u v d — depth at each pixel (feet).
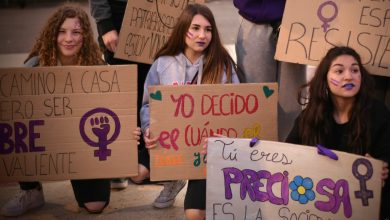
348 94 9.71
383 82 11.89
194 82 11.82
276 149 9.55
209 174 9.75
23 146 11.02
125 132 11.04
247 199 9.65
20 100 10.89
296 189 9.43
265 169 9.58
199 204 10.55
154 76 11.95
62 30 11.81
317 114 10.21
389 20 11.02
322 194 9.29
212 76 11.59
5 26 39.91
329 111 10.27
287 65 12.28
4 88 10.84
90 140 11.04
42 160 11.07
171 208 12.38
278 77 12.51
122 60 14.52
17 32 36.83
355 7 11.19
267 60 12.29
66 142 11.03
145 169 11.89
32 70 10.80
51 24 11.86
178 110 10.58
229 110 10.67
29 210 12.34
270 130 10.80
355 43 11.27
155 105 10.52
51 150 11.04
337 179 9.20
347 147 10.06
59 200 12.90
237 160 9.68
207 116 10.65
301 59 11.59
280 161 9.51
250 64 12.37
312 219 9.36
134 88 10.91
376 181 9.02
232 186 9.69
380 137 9.91
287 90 12.46
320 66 10.12
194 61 11.84
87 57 12.23
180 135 10.64
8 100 10.87
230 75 11.71
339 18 11.30
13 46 31.22
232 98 10.63
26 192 12.12
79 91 10.89
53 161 11.07
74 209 12.37
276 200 9.54
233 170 9.68
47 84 10.85
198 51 11.57
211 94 10.59
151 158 10.68
